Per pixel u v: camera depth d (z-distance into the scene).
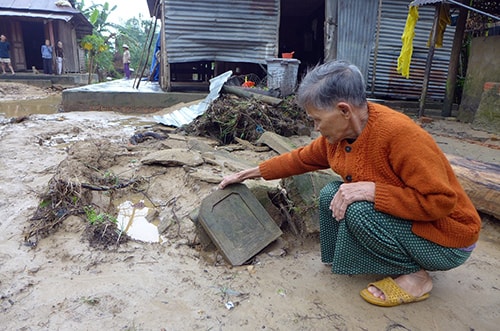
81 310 1.87
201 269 2.25
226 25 9.27
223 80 6.99
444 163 1.71
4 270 2.17
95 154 3.96
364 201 1.75
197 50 9.33
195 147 4.54
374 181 1.75
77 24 22.06
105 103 8.69
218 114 5.48
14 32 18.36
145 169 3.63
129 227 2.75
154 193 3.26
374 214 1.74
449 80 8.46
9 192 3.28
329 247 2.15
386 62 9.45
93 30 23.62
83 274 2.17
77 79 17.47
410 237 1.79
